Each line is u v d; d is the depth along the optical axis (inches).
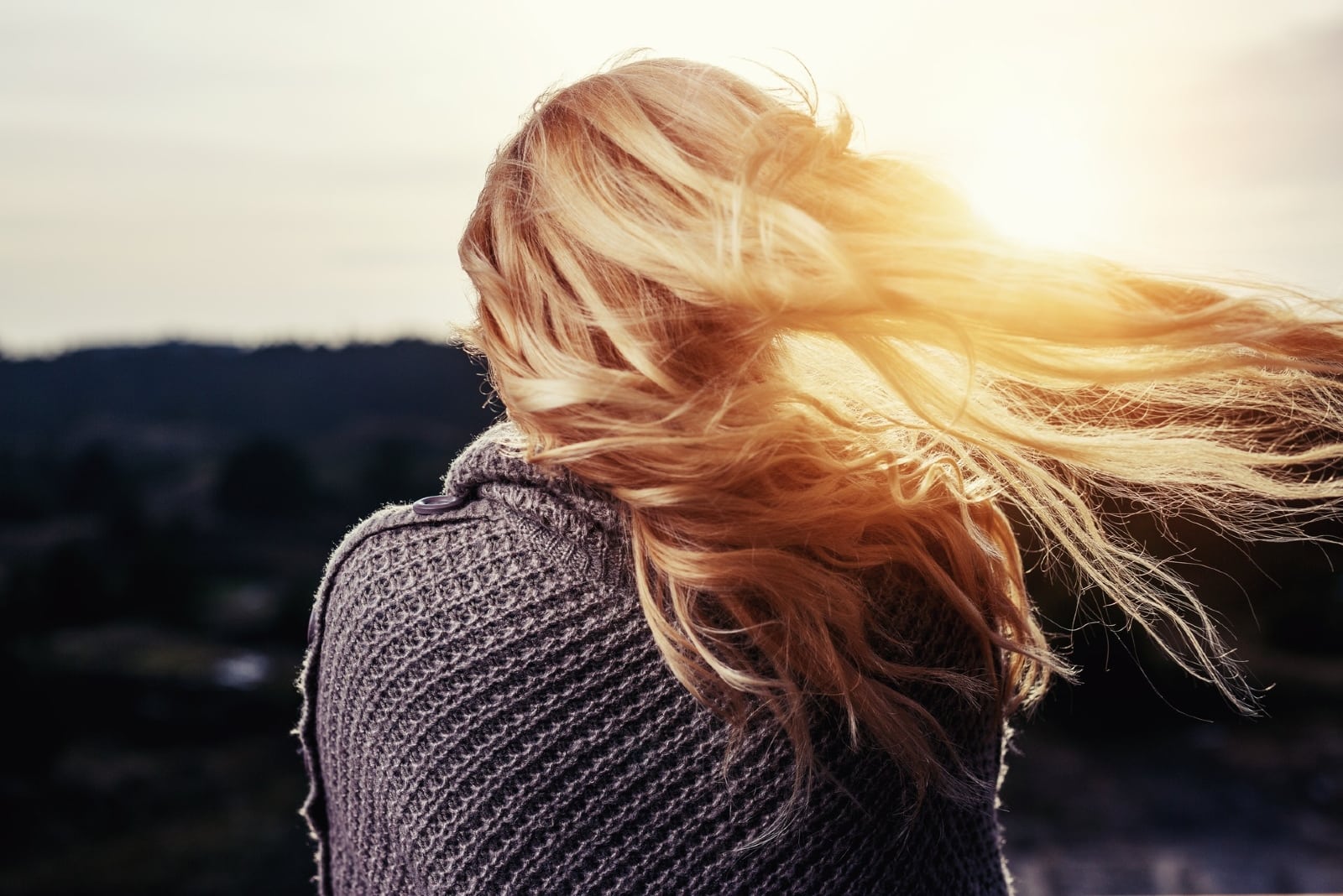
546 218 25.0
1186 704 234.4
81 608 430.6
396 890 25.3
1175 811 197.5
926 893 26.1
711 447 22.9
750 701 24.1
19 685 319.9
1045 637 32.9
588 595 24.0
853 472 24.9
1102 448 28.7
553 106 26.8
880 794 25.2
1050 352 26.9
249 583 474.6
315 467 551.8
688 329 24.1
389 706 24.7
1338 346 26.4
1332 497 30.1
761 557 23.0
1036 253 26.5
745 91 27.3
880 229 26.1
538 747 23.6
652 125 25.4
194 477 561.6
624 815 23.7
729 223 24.1
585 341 24.4
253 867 234.4
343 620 25.9
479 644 24.0
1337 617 243.4
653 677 23.9
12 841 243.6
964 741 27.0
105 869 231.9
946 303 24.6
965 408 26.3
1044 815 199.2
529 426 24.6
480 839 23.8
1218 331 25.2
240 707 341.1
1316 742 222.2
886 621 25.3
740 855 23.9
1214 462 29.3
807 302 23.6
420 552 25.2
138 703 336.2
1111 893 167.2
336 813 27.3
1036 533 33.6
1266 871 170.9
